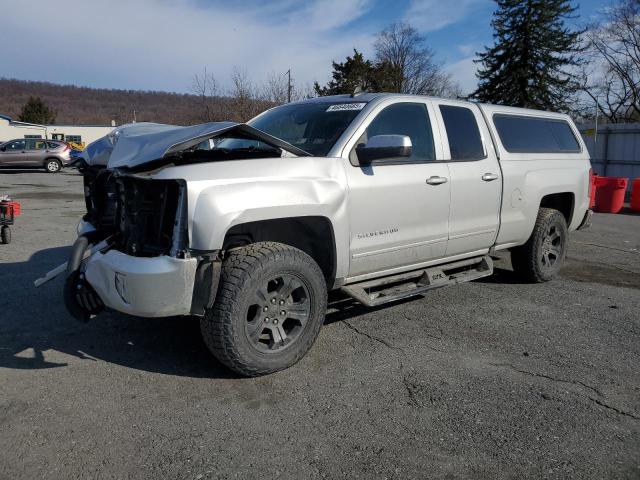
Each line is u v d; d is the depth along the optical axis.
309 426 3.14
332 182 3.95
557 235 6.27
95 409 3.29
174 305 3.41
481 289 6.04
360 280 4.41
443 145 4.88
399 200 4.41
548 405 3.44
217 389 3.56
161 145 3.56
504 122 5.65
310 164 3.91
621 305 5.55
